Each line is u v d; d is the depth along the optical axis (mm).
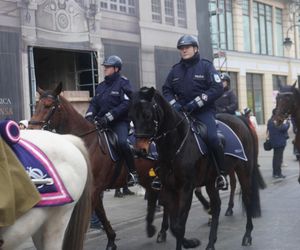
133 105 5238
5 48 12117
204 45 18844
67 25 13508
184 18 17719
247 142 7102
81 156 4129
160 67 16531
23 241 3635
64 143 4039
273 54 28953
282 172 14531
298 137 8891
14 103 12297
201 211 9383
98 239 7547
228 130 6844
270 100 28172
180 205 5691
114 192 11734
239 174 7055
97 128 6824
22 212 3453
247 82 26641
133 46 15570
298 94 8867
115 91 6957
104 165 6723
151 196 7207
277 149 13117
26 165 3631
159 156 5750
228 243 6785
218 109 8992
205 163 6094
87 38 14062
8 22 12156
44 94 6590
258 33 27828
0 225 3273
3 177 3342
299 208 9125
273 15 29062
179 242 5605
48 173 3736
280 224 7812
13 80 12281
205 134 6008
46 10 12969
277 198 10359
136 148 5227
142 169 7125
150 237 7281
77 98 13562
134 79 15531
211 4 23953
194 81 6152
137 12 15742
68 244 4086
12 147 3615
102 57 14531
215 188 6410
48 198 3703
